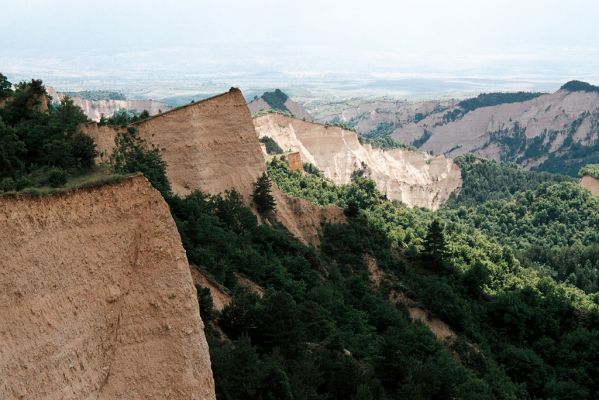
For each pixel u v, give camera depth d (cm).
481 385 5709
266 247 6788
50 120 4581
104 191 3022
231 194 7088
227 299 4972
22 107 4709
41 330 2556
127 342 2969
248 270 5794
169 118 7062
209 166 7319
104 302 2905
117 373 2891
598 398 6412
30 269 2577
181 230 5278
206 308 4412
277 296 4675
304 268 6569
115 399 2833
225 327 4538
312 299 5959
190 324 3153
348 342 5397
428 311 7194
